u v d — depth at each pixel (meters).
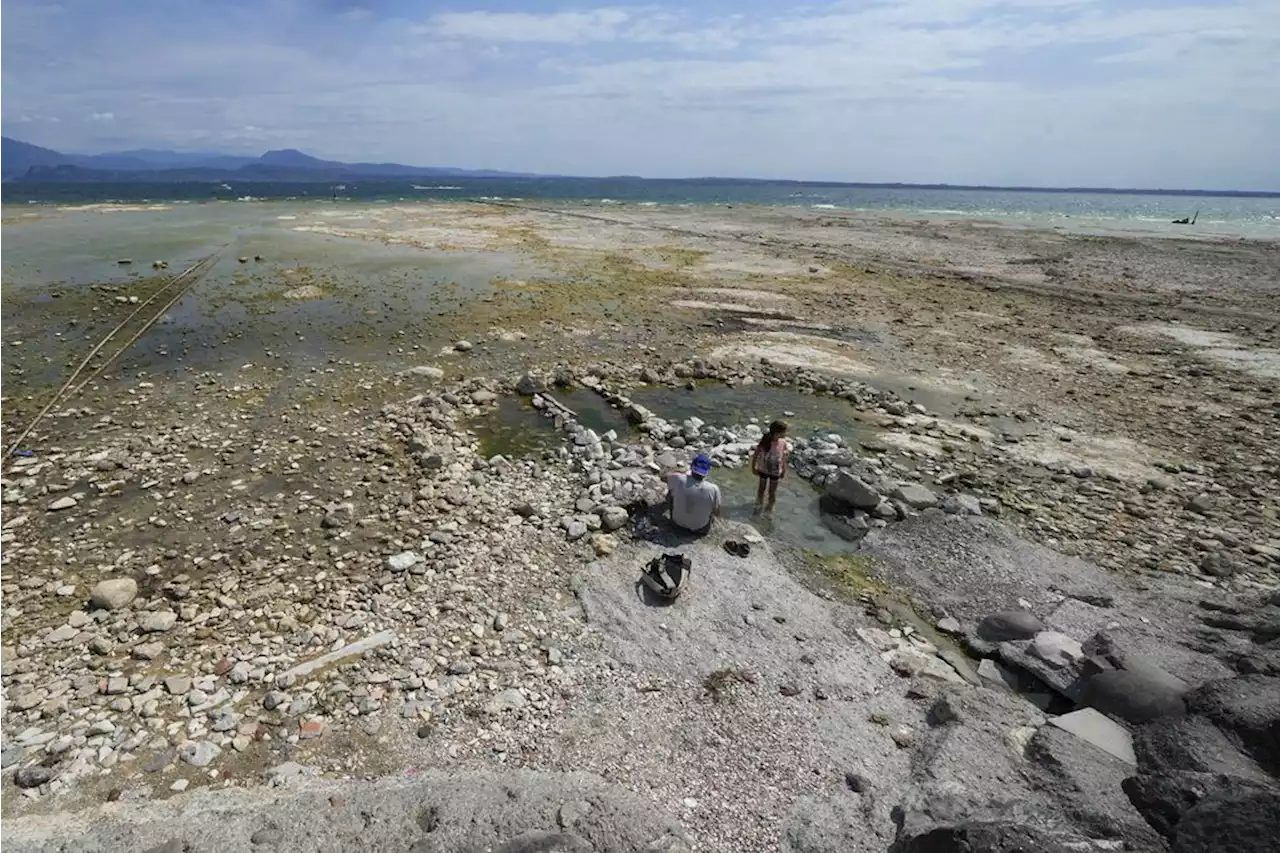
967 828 4.35
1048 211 95.06
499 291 23.47
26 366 14.77
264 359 15.75
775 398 14.80
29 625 7.08
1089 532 9.44
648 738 5.82
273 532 8.93
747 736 5.88
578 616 7.45
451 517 9.35
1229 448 12.39
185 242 32.34
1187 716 5.62
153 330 17.73
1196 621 7.36
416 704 6.12
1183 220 66.06
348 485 10.20
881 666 6.82
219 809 5.00
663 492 10.01
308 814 4.92
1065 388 15.57
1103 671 6.23
